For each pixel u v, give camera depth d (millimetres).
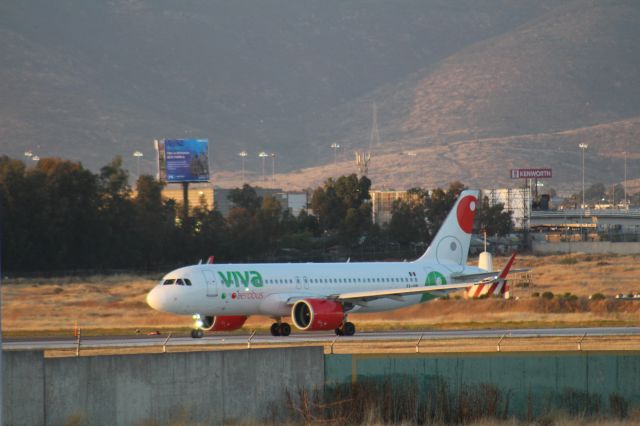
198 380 161250
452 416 166750
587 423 165125
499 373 171750
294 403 165000
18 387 149375
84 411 153375
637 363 174500
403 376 169125
